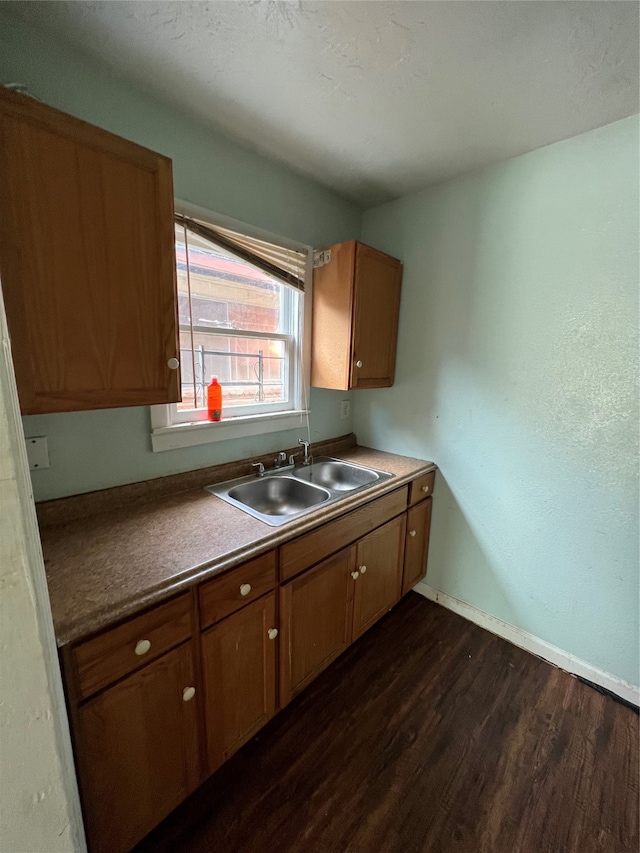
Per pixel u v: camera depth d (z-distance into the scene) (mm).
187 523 1270
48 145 846
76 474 1283
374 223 2162
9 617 455
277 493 1837
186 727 1050
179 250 1482
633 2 880
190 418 1603
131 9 943
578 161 1445
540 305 1600
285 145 1552
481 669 1693
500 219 1673
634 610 1507
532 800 1170
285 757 1292
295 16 949
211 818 1115
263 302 1842
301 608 1368
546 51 1040
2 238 816
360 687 1583
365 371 1937
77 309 942
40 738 507
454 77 1149
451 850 1046
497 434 1802
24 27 1008
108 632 842
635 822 1113
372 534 1682
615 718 1461
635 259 1361
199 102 1299
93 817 888
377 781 1220
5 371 425
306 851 1040
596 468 1537
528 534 1761
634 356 1400
